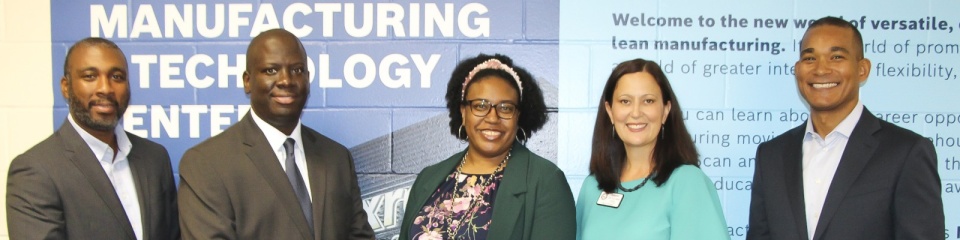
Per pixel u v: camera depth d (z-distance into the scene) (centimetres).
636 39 236
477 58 205
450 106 207
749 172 238
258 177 175
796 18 234
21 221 168
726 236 170
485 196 181
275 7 238
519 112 189
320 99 239
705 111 236
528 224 175
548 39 236
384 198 241
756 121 236
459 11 237
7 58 239
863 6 233
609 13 236
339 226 189
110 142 186
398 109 239
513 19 237
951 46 233
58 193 173
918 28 233
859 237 177
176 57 238
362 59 238
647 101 179
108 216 179
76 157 178
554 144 238
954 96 234
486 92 182
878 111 235
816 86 190
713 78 236
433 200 187
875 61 235
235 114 239
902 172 175
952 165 235
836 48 187
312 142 197
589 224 185
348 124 239
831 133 191
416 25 238
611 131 190
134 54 238
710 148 238
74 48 180
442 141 239
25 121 239
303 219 178
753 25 235
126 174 191
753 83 236
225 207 170
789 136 203
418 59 238
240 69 238
